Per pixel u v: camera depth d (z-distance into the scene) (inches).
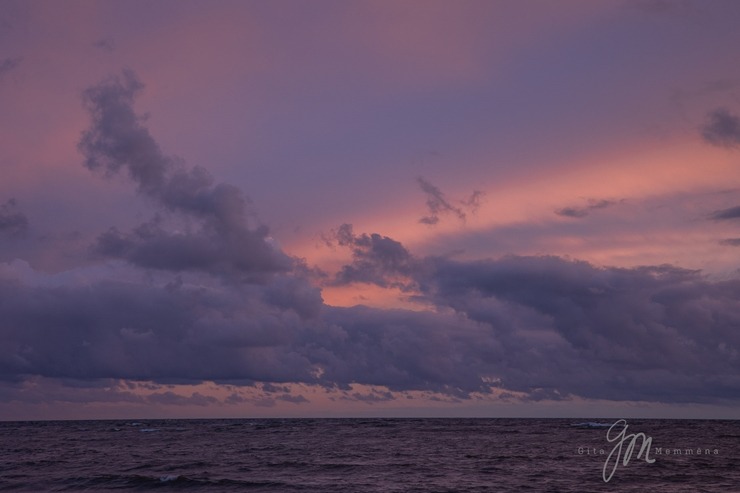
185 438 4335.6
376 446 3356.3
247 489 1652.3
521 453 2760.8
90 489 1662.2
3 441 4025.6
